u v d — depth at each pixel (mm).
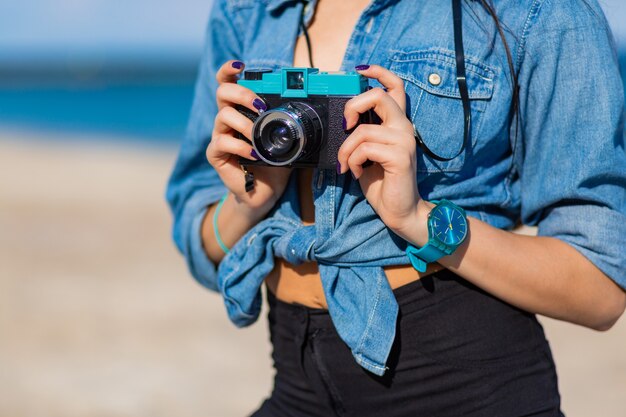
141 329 6199
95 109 44000
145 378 5324
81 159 17344
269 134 1683
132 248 8781
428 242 1671
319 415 1951
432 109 1745
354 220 1758
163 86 63562
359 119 1672
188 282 7445
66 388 5172
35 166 15844
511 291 1744
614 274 1737
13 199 11945
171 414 4801
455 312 1774
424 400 1793
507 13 1742
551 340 5812
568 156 1741
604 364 5355
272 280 1989
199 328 6223
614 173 1721
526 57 1731
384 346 1737
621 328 5996
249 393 5082
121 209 11062
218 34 2098
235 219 2004
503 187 1852
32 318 6477
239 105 1774
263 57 1947
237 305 1971
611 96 1710
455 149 1754
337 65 1879
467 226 1701
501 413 1776
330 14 1938
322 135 1688
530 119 1778
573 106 1720
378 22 1828
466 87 1725
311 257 1812
